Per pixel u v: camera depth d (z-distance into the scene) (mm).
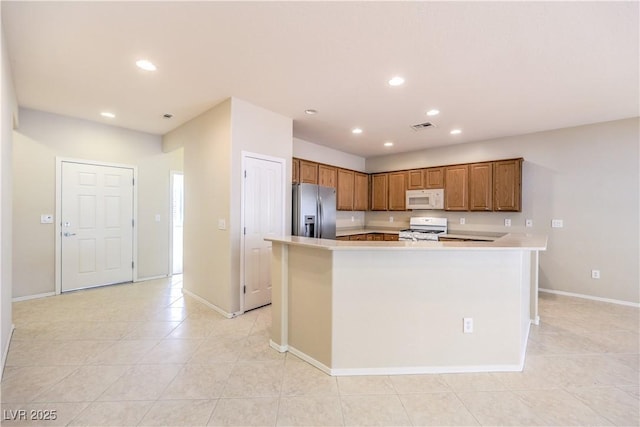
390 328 2230
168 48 2275
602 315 3473
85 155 4184
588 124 4094
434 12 1836
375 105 3428
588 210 4117
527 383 2105
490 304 2277
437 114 3725
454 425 1692
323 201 4348
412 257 2234
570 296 4215
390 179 5984
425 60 2418
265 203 3648
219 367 2285
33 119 3748
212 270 3590
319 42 2182
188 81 2848
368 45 2213
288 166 3883
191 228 4035
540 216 4477
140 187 4781
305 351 2402
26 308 3484
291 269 2525
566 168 4270
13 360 2338
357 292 2211
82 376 2137
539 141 4477
